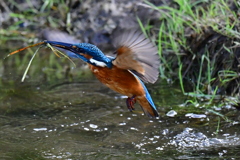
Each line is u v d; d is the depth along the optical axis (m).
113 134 8.92
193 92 11.10
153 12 14.10
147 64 6.84
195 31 12.28
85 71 12.79
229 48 11.27
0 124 9.39
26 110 10.15
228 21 11.56
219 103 10.42
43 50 14.37
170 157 7.88
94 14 15.16
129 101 7.97
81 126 9.30
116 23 14.59
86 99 10.79
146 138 8.71
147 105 8.17
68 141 8.60
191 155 7.93
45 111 10.10
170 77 12.12
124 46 6.64
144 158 7.86
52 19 15.73
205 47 11.69
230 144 8.38
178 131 8.98
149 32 13.58
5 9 16.41
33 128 9.20
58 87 11.59
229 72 11.09
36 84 11.79
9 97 10.91
